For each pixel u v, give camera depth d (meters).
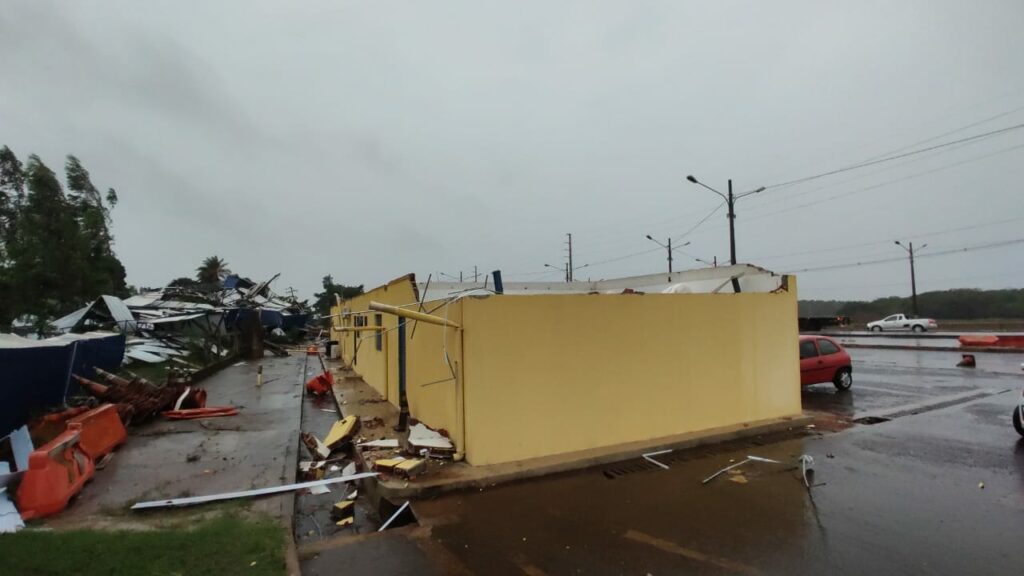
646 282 13.01
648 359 7.85
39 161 22.67
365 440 8.18
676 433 8.02
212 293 38.47
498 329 6.75
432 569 4.26
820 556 4.39
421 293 11.00
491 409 6.68
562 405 7.12
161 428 9.77
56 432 7.56
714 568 4.21
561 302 7.19
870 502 5.60
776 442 8.04
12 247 21.12
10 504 5.09
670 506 5.53
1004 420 9.41
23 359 8.16
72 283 22.44
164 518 5.18
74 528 4.80
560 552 4.53
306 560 4.43
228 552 4.18
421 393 8.88
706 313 8.48
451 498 5.79
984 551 4.47
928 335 34.75
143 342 21.75
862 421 9.52
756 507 5.48
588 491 5.99
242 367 22.23
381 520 5.83
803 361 12.63
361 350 17.11
